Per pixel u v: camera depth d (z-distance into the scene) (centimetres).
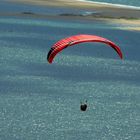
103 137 19462
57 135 19750
